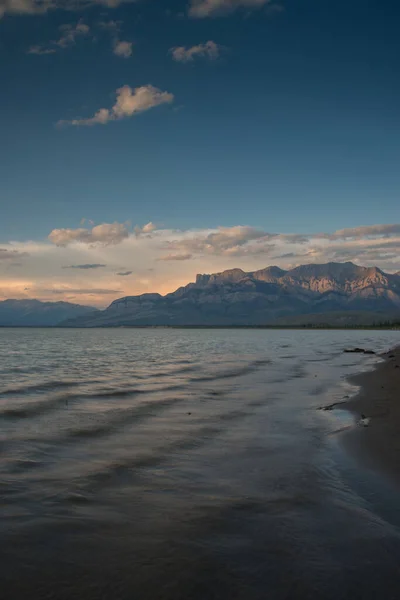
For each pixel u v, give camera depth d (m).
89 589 6.00
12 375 32.28
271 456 12.11
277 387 25.67
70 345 89.50
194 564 6.61
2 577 6.25
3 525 7.85
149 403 20.31
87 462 11.59
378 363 42.56
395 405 18.84
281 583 6.13
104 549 7.04
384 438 13.45
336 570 6.44
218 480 10.24
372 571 6.41
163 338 146.62
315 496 9.20
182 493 9.44
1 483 9.95
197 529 7.73
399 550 6.97
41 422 16.31
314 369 36.75
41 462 11.55
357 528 7.72
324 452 12.40
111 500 9.05
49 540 7.33
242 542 7.26
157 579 6.23
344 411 18.20
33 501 8.96
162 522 8.01
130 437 14.18
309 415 17.56
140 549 7.04
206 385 26.61
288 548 7.05
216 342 108.62
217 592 5.94
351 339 131.88
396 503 8.79
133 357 53.31
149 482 10.12
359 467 11.01
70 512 8.44
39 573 6.36
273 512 8.42
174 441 13.68
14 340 119.69
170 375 32.28
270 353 61.19
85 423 16.16
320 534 7.52
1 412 18.00
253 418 17.03
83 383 27.52
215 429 15.27
